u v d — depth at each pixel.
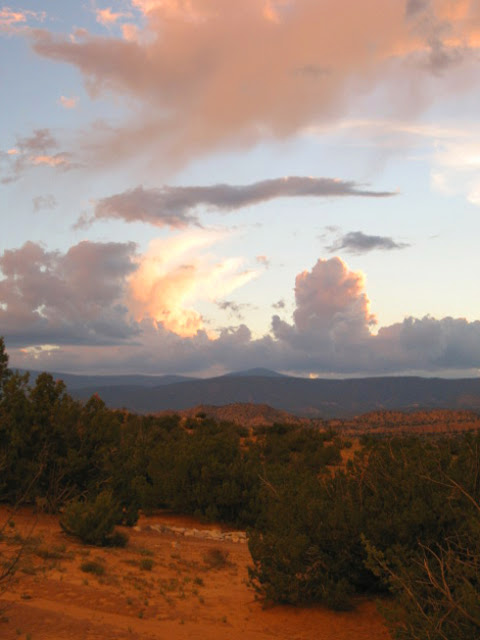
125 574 12.19
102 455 19.55
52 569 11.36
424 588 7.64
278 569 10.40
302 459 43.34
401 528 9.47
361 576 10.44
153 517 26.31
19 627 7.52
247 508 25.00
